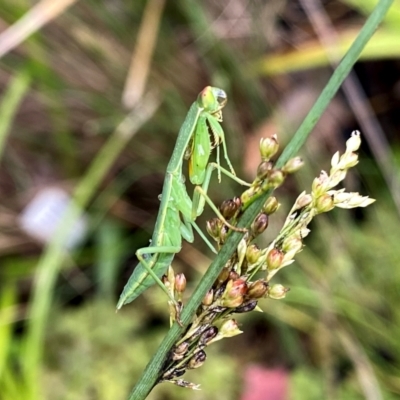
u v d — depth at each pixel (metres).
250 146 0.32
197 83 0.33
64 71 0.32
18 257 0.34
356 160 0.10
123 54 0.32
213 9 0.34
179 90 0.33
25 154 0.36
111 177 0.35
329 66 0.36
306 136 0.10
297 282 0.30
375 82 0.36
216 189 0.32
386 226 0.30
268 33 0.33
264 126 0.32
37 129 0.35
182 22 0.34
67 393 0.26
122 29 0.32
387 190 0.32
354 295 0.29
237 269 0.11
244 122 0.33
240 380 0.27
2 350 0.25
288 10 0.35
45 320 0.29
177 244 0.15
